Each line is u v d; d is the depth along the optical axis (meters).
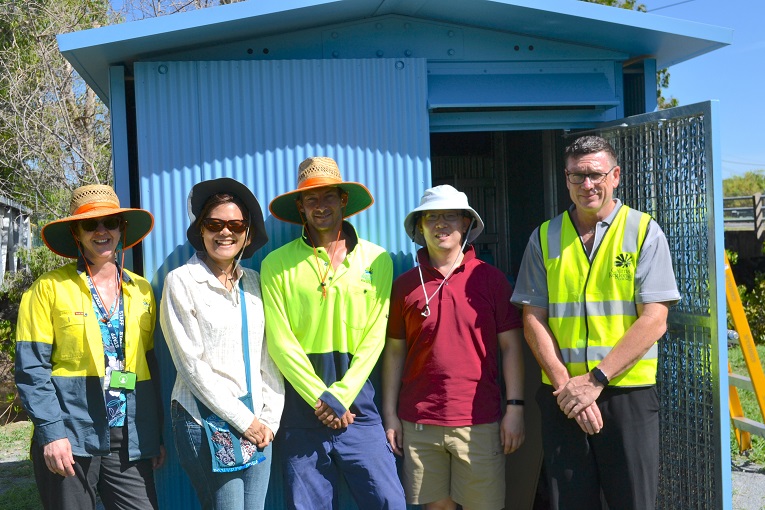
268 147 4.01
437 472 3.55
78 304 3.22
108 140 10.28
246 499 3.27
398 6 3.99
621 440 3.28
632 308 3.29
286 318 3.45
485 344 3.50
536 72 4.29
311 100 4.04
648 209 3.92
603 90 4.29
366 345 3.46
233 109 4.00
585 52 4.32
